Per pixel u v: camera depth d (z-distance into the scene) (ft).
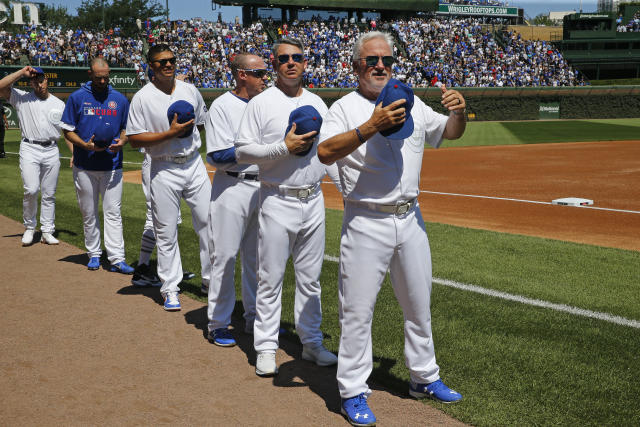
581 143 80.18
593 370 12.21
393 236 10.06
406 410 10.69
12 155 61.16
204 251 17.08
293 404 10.87
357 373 10.32
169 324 15.03
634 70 171.12
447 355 12.93
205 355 13.12
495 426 10.04
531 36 183.21
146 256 18.35
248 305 14.67
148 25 128.88
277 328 12.45
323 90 116.37
